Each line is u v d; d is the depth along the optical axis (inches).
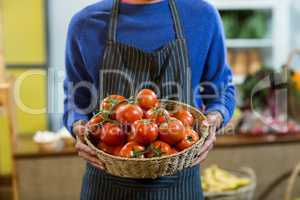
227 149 122.9
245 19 171.3
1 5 151.6
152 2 62.1
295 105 128.3
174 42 61.3
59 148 120.9
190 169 61.3
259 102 128.1
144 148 52.4
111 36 61.7
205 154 56.3
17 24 155.4
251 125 128.9
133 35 61.7
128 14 62.1
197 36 62.2
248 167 124.5
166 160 50.1
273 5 169.2
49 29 156.7
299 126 130.1
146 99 55.9
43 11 155.6
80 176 120.0
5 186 150.7
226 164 123.3
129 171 51.5
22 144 127.4
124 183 59.6
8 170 155.8
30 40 156.6
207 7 63.1
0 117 153.8
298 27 171.3
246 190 106.4
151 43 61.5
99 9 62.8
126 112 53.5
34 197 119.4
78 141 57.4
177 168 52.4
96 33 62.4
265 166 125.3
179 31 61.6
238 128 129.2
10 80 127.9
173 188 60.3
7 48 156.0
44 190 119.5
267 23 173.5
